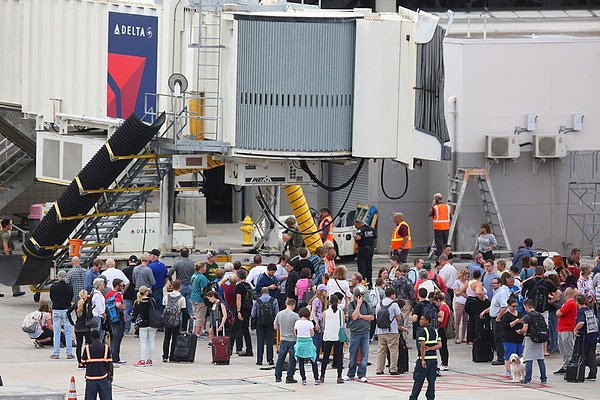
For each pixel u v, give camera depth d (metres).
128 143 104.19
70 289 94.25
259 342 92.44
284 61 105.31
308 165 110.50
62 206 108.81
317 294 90.50
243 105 105.81
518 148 142.38
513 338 90.56
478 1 167.62
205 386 84.56
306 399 80.19
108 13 114.31
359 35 106.06
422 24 104.50
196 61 106.38
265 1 117.81
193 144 105.75
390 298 90.81
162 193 113.69
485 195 143.25
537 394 84.19
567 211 146.00
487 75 143.50
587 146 146.12
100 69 115.69
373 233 122.31
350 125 106.94
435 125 108.25
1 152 143.75
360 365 87.38
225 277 97.00
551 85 145.12
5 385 82.44
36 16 125.19
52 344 98.69
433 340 78.69
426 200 147.88
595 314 99.94
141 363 92.25
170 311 92.75
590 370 90.62
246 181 108.31
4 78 132.00
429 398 79.19
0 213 156.50
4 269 118.56
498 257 141.88
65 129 121.00
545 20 166.12
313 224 123.69
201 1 104.94
